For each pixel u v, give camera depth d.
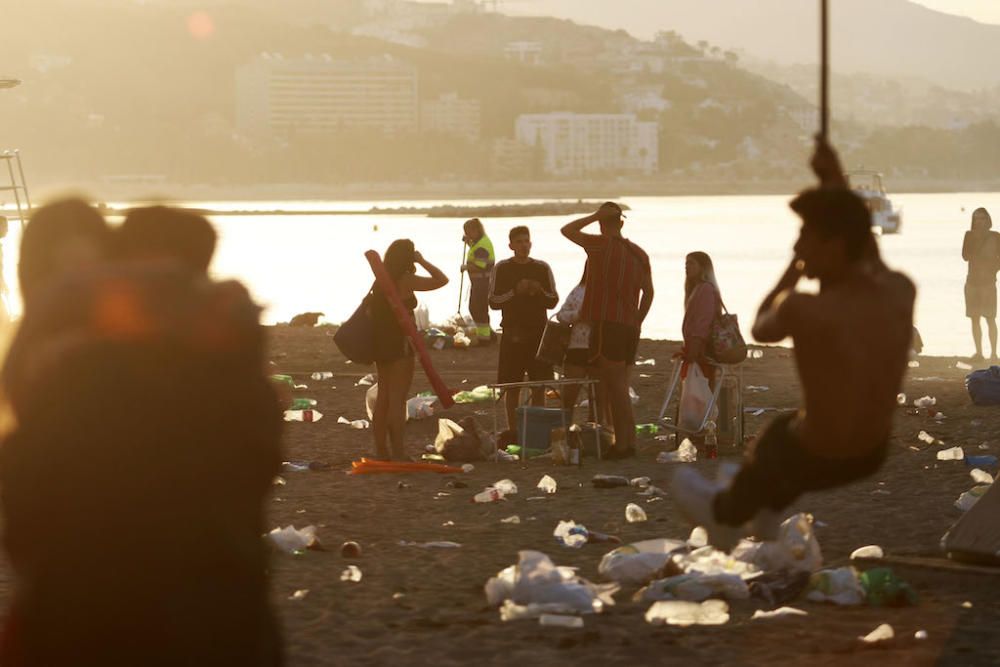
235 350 9.13
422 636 15.45
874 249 12.08
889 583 16.80
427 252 160.38
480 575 18.73
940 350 61.09
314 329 67.31
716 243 191.00
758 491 12.19
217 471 9.03
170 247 9.65
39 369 8.77
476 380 46.12
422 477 27.97
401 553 20.28
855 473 12.03
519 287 32.19
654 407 39.38
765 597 16.88
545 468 29.02
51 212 9.65
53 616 8.84
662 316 80.19
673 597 16.86
